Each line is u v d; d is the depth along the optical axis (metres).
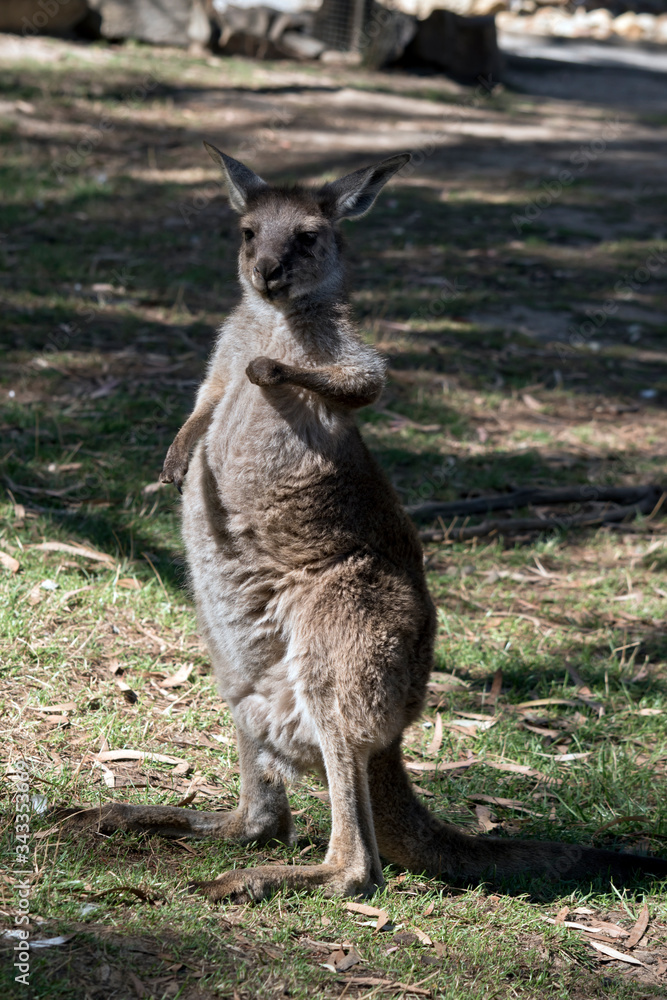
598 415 12.15
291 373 4.71
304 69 28.70
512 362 13.23
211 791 5.43
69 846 4.61
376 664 4.75
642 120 30.56
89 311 12.41
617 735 6.68
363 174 5.50
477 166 23.12
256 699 5.00
